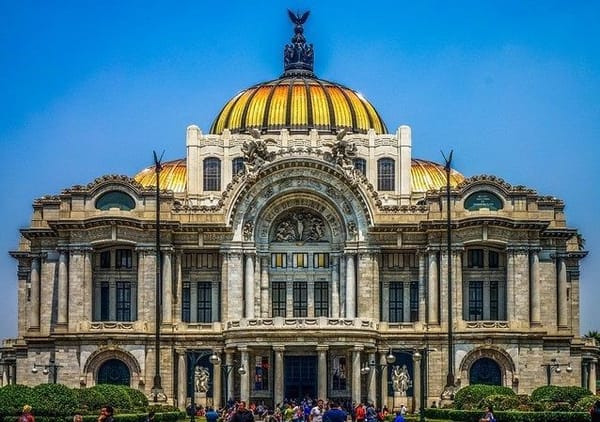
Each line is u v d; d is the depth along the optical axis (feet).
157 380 474.90
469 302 523.29
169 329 513.45
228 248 525.75
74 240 514.27
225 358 508.53
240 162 563.89
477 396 442.09
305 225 540.11
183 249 524.93
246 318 516.73
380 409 507.71
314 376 508.12
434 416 444.14
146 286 512.63
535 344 508.94
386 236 527.40
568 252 562.25
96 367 506.48
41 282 524.93
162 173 593.42
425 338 512.63
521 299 514.68
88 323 509.35
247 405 472.44
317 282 539.70
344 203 530.27
